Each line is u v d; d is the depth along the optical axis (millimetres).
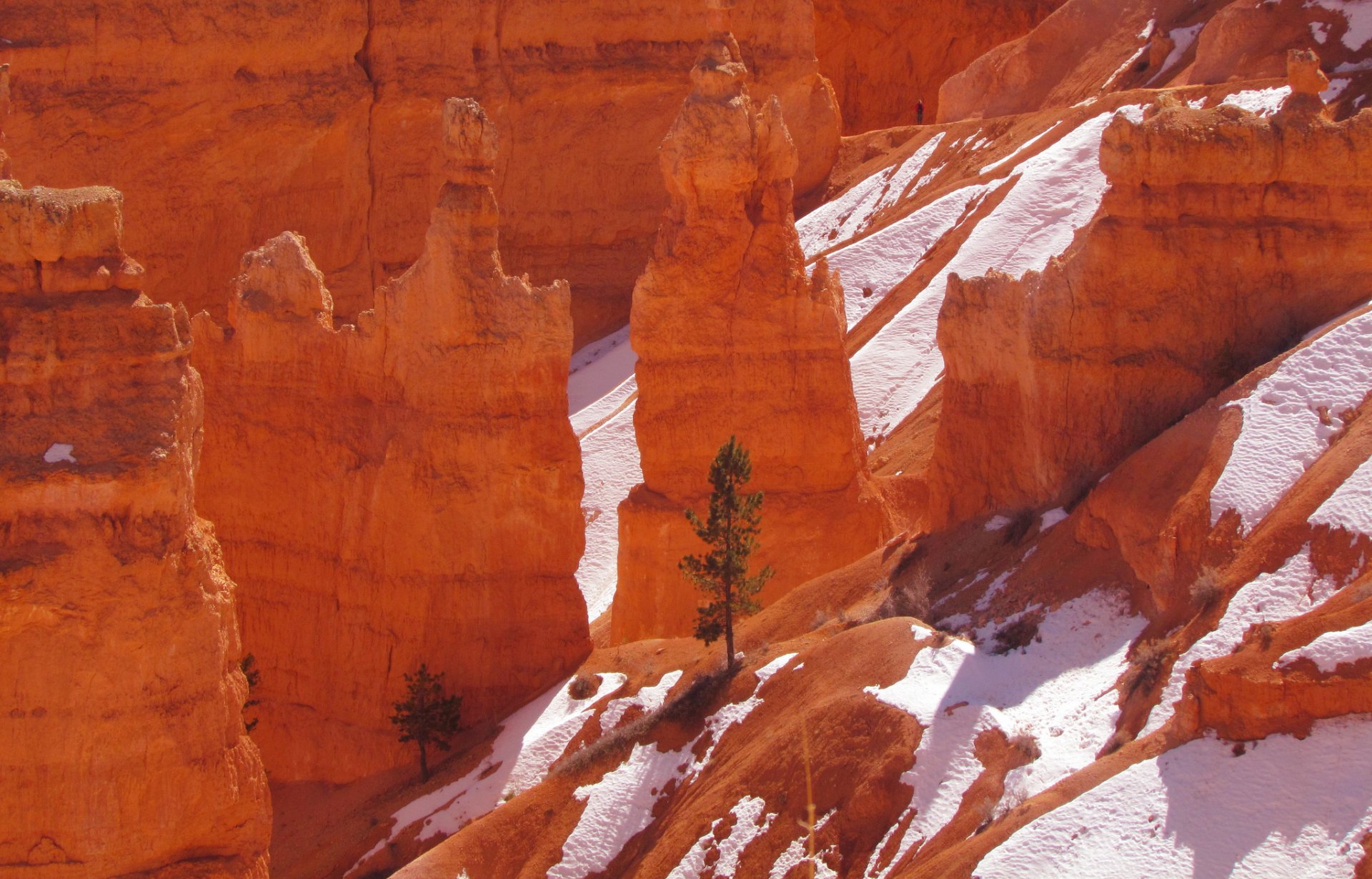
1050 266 55844
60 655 39000
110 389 39719
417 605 63188
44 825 39094
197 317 67500
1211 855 36188
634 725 53031
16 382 39062
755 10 128875
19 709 38844
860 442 72000
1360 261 52656
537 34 124188
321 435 65875
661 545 67750
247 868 41719
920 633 48875
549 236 125688
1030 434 56688
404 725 60812
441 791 58156
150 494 39594
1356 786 35594
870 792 43875
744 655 55281
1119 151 54312
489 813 53750
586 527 89500
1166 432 50250
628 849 49219
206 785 40656
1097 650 45844
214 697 40875
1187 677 39594
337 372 66062
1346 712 36844
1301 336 52812
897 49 166125
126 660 39469
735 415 68500
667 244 69438
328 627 65375
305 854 59656
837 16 165500
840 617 55281
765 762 47406
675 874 46250
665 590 67750
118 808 39562
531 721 58812
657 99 126500
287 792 65000
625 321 126625
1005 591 51219
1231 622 41781
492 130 63562
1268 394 47750
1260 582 42250
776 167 69812
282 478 66438
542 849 50250
